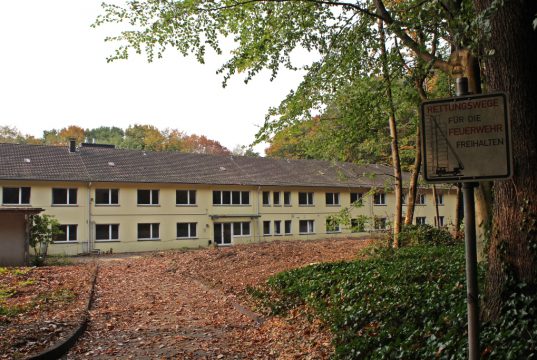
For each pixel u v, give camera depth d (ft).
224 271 63.31
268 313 37.04
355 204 66.13
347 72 41.06
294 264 62.44
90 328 32.09
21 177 109.29
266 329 32.09
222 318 36.45
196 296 47.03
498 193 18.44
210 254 83.76
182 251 105.60
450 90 48.70
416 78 40.04
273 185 144.56
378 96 46.88
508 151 9.84
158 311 39.29
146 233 126.62
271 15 37.60
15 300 41.57
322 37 38.22
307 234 151.02
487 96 10.04
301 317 33.14
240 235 139.13
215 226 137.39
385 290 29.19
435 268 33.30
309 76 39.93
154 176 128.77
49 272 65.46
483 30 17.12
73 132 235.81
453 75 28.48
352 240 129.49
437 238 59.62
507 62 17.57
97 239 119.85
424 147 10.64
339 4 34.76
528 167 17.49
